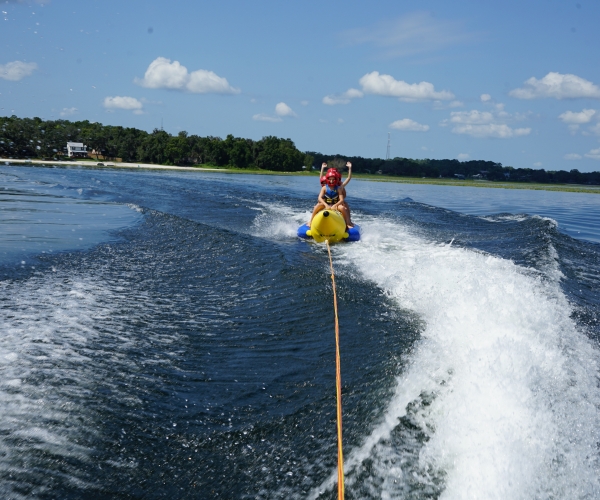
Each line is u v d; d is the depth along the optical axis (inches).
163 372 141.9
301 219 476.7
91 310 187.6
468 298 202.5
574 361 152.9
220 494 95.4
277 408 125.6
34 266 242.5
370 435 114.9
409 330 179.5
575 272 276.5
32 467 96.8
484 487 97.5
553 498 97.3
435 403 126.9
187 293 218.1
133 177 1036.5
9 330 161.3
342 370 147.1
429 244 352.2
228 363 150.6
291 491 97.2
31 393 123.1
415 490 98.2
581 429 118.6
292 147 3006.9
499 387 129.3
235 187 847.7
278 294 219.0
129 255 279.7
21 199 520.7
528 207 782.5
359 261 288.8
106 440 108.0
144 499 92.4
